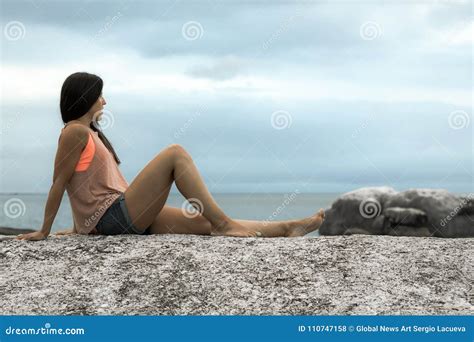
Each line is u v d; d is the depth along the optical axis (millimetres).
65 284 4414
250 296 4312
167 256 4562
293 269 4469
